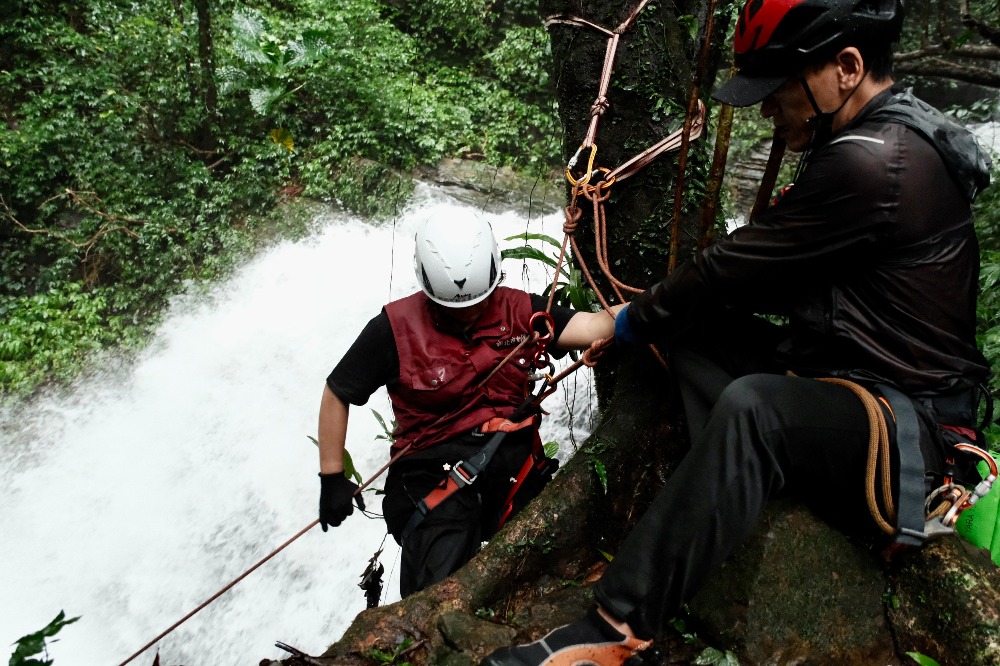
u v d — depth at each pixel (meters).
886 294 1.90
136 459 8.98
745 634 1.98
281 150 12.25
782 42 1.95
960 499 1.87
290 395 9.67
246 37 11.02
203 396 9.73
